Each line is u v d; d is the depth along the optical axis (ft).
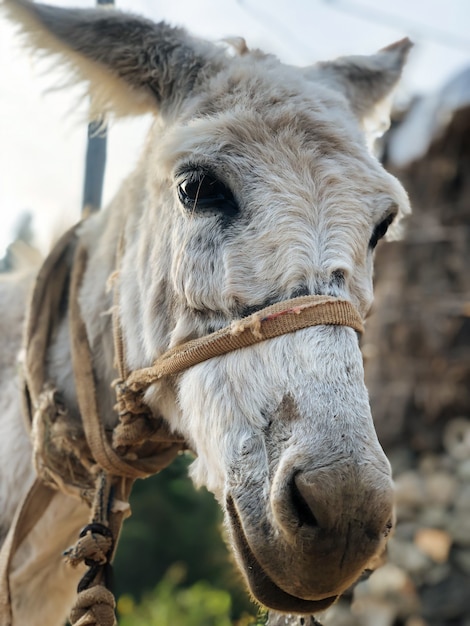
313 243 5.90
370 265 6.73
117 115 7.51
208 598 21.80
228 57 7.29
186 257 6.29
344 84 8.02
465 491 15.66
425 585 14.38
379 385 17.85
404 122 17.79
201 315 6.25
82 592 6.31
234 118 6.39
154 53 7.14
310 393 5.42
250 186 6.14
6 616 7.13
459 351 17.25
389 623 13.74
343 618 13.73
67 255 8.55
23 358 8.07
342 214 6.08
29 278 9.39
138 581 26.22
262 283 5.89
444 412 17.34
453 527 15.03
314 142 6.34
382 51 8.68
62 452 7.56
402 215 7.75
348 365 5.58
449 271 17.49
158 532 26.73
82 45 7.02
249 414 5.70
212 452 6.04
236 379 5.83
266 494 5.43
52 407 7.57
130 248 7.45
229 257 6.02
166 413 6.91
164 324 6.72
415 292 17.62
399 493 15.99
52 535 8.21
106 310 7.76
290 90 6.70
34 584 8.52
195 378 6.16
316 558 5.09
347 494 5.04
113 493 7.19
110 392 7.76
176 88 7.10
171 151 6.49
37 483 7.79
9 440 8.43
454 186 17.65
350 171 6.31
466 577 14.39
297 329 5.68
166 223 6.79
